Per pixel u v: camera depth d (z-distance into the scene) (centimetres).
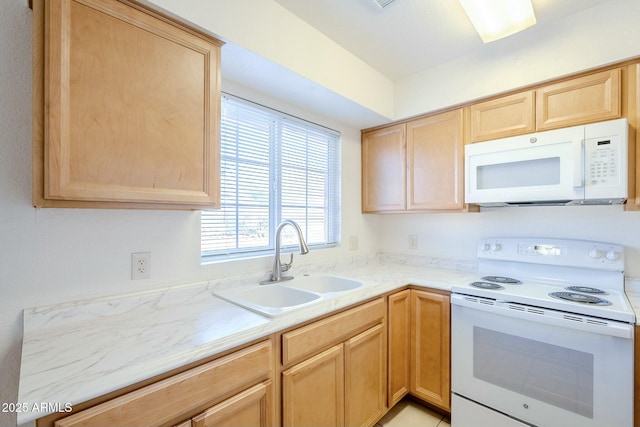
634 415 121
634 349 120
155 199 105
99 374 75
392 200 236
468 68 193
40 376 73
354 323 148
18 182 103
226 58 140
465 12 151
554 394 138
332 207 238
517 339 149
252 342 105
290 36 152
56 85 85
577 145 147
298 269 205
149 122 104
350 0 143
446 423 178
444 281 186
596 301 138
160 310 126
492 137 185
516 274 197
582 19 155
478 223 220
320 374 130
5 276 101
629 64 145
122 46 98
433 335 181
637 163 142
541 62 166
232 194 172
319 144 227
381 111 218
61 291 110
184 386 85
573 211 181
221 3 123
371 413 161
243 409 101
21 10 104
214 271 156
